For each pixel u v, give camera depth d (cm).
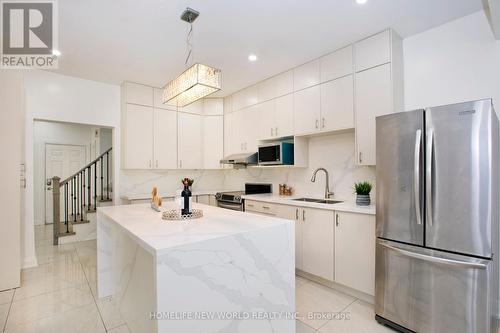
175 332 124
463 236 165
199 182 502
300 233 292
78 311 222
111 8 213
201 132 468
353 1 207
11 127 272
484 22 219
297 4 210
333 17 228
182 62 324
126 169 414
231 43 275
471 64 225
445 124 172
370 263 230
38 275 296
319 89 306
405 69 263
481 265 157
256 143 396
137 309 186
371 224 230
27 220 323
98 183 610
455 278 167
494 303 179
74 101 373
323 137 334
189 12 217
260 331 158
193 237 138
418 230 184
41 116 345
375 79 255
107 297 247
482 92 219
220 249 140
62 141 607
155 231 152
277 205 321
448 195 171
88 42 271
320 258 271
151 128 416
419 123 184
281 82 355
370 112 258
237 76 369
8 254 263
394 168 199
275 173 407
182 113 448
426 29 249
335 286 265
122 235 220
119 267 228
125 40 268
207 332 134
